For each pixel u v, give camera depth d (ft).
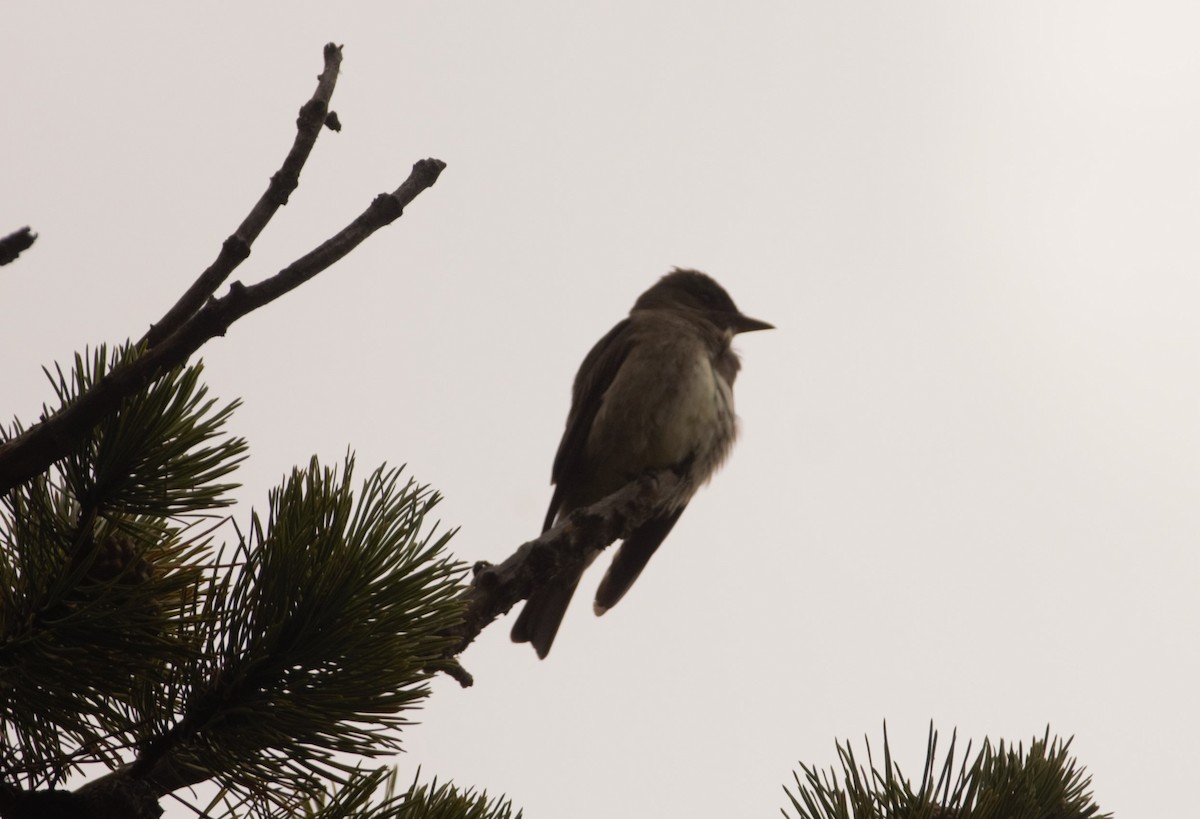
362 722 11.97
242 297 11.87
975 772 12.94
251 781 11.95
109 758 12.05
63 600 11.87
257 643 11.78
